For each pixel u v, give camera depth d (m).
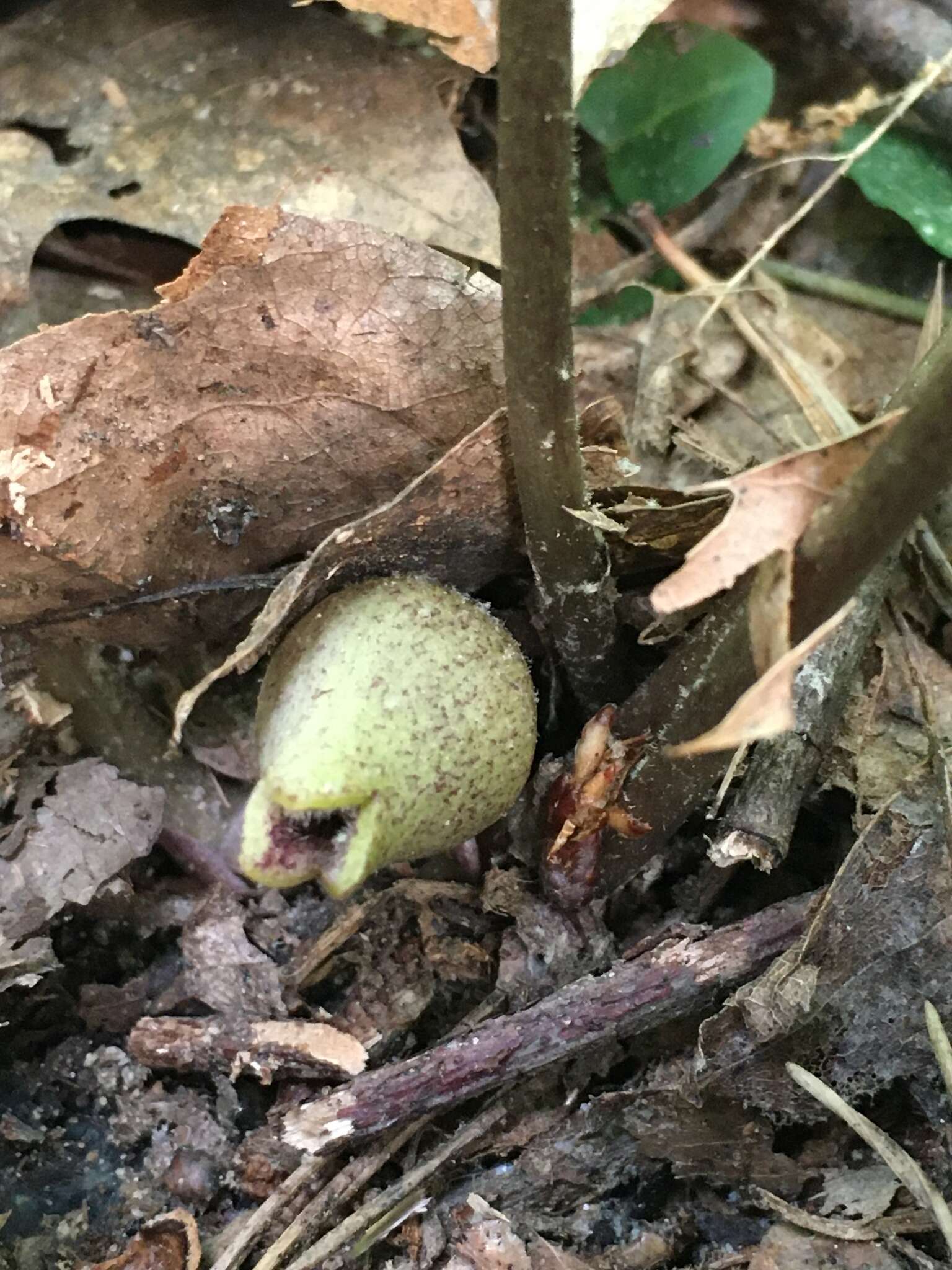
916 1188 0.08
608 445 0.09
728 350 0.12
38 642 0.10
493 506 0.09
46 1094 0.10
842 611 0.06
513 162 0.07
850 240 0.12
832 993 0.09
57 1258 0.09
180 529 0.09
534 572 0.09
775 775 0.09
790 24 0.13
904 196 0.11
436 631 0.08
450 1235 0.09
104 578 0.09
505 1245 0.09
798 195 0.13
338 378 0.09
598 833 0.09
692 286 0.12
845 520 0.07
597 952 0.10
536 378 0.08
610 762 0.09
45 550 0.09
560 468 0.08
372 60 0.11
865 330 0.12
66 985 0.10
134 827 0.10
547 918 0.10
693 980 0.09
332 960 0.10
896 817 0.09
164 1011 0.10
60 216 0.10
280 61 0.11
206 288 0.08
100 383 0.08
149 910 0.10
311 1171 0.09
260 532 0.09
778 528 0.06
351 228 0.08
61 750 0.10
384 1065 0.09
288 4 0.11
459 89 0.11
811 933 0.09
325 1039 0.09
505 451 0.09
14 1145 0.09
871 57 0.12
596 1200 0.09
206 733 0.10
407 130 0.11
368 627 0.08
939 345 0.06
